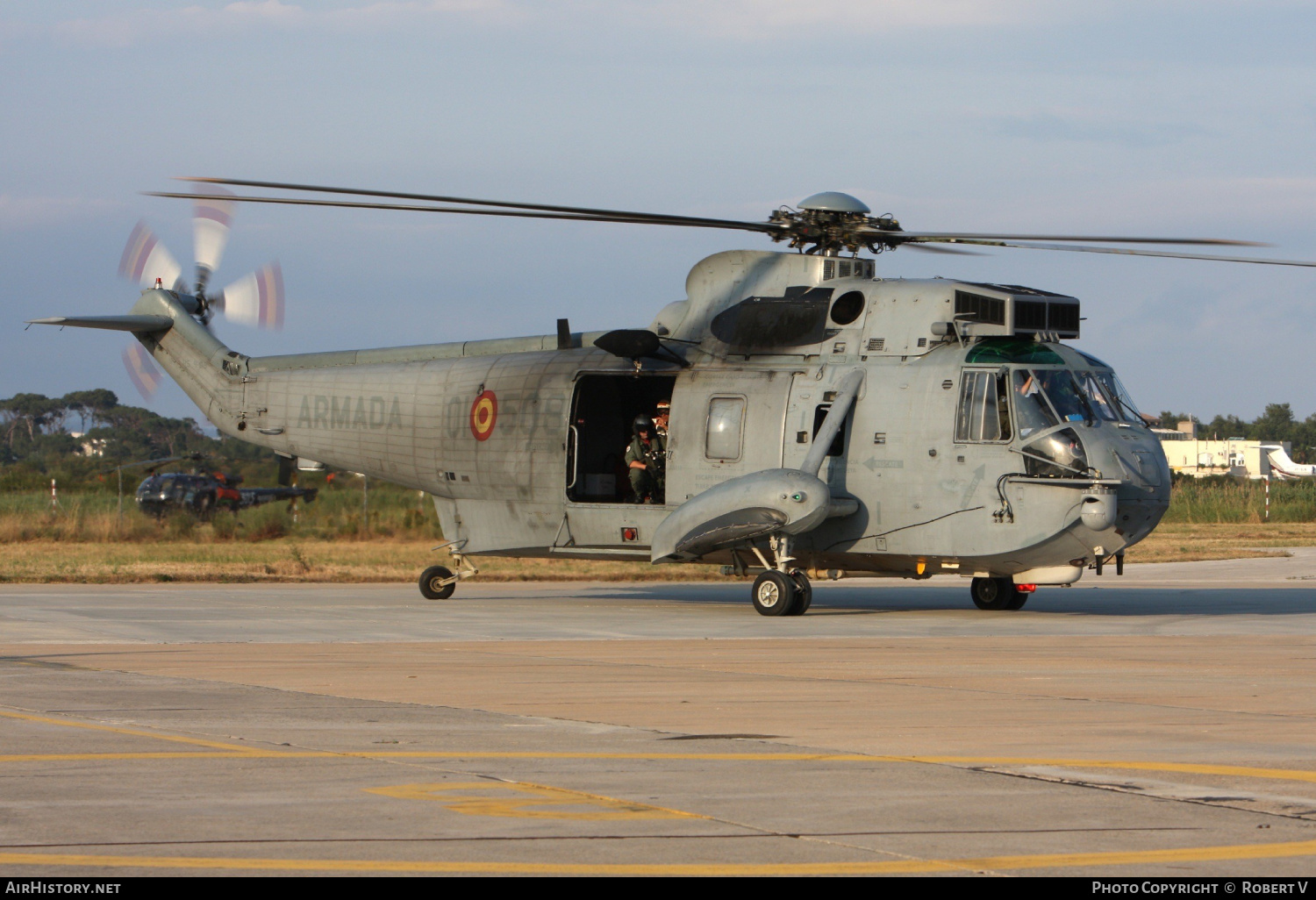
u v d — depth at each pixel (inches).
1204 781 585.0
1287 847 472.4
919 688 887.7
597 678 936.3
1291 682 914.1
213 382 1875.0
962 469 1381.6
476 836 481.4
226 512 3631.9
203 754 640.4
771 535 1418.6
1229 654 1088.2
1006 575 1443.2
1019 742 681.6
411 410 1721.2
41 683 898.7
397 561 2475.4
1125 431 1384.1
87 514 3235.7
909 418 1408.7
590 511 1574.8
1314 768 613.6
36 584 1963.6
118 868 436.5
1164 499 1391.5
